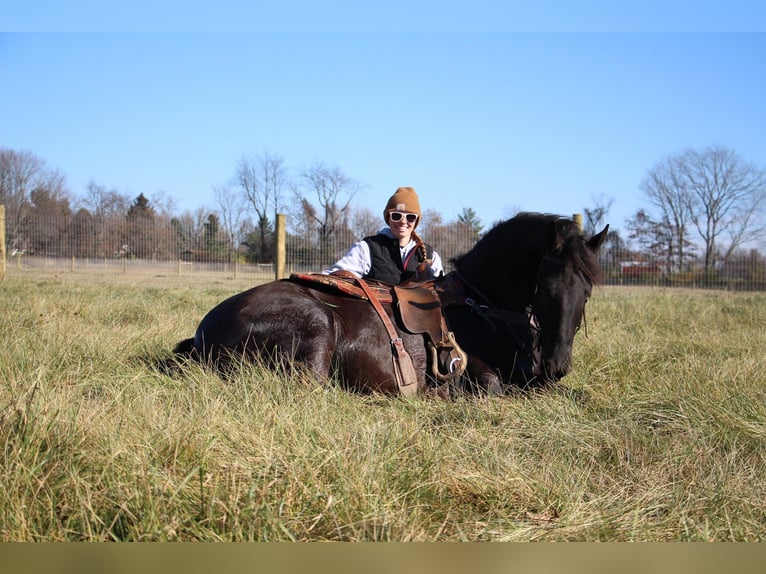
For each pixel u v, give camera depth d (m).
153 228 20.81
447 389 4.54
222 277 20.42
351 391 4.39
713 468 3.10
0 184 44.81
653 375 5.04
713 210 41.69
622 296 12.38
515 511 2.69
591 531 2.50
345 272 4.78
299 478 2.61
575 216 12.12
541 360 4.27
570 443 3.42
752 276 17.91
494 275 4.74
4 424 2.74
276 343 4.33
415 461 2.92
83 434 2.78
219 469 2.71
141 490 2.41
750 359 5.51
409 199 5.29
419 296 4.64
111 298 9.75
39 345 4.92
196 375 4.04
